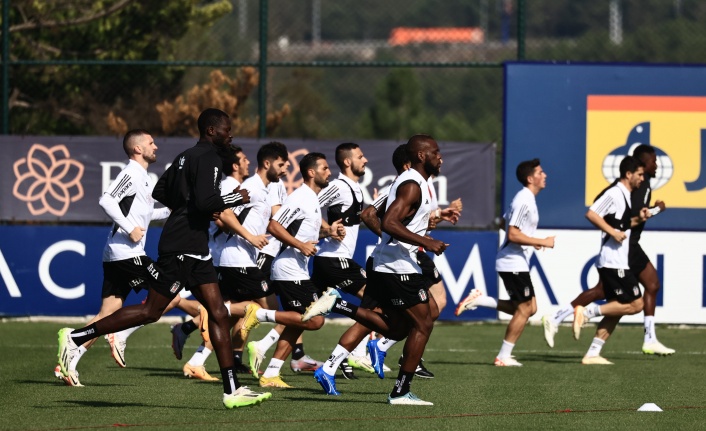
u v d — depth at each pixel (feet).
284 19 516.32
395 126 467.52
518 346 150.71
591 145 171.22
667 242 170.19
